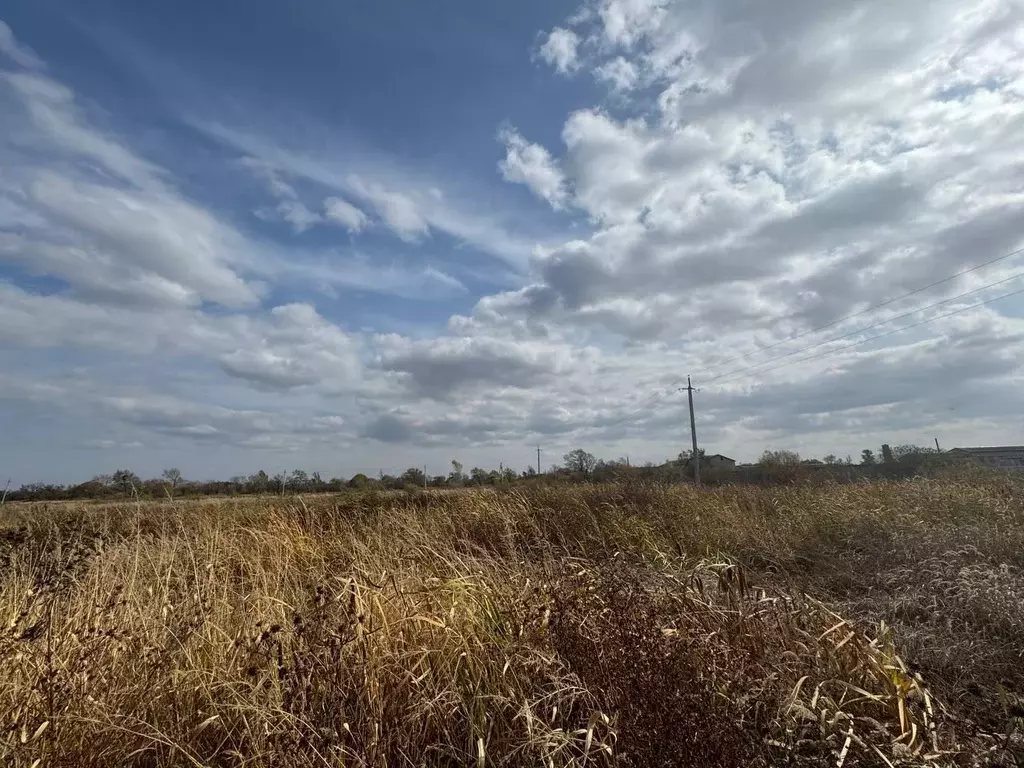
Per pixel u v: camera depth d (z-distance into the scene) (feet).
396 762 8.64
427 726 9.34
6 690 9.57
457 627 11.43
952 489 35.70
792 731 8.42
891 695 9.62
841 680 10.00
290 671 9.42
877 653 10.76
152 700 9.60
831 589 21.26
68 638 11.16
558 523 29.07
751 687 9.46
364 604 11.71
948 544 22.85
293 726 8.19
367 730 8.74
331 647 9.61
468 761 8.66
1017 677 12.76
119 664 10.55
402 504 38.29
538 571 15.14
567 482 54.49
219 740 9.11
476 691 9.75
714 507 33.32
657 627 10.46
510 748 8.66
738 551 25.99
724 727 8.21
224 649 11.21
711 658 10.28
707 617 12.10
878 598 18.53
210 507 31.42
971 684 12.73
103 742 8.79
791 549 25.88
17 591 14.93
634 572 14.44
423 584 13.46
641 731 8.34
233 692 9.20
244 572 18.07
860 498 35.06
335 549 22.04
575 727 9.25
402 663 10.52
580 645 10.53
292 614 12.29
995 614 15.65
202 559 18.26
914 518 28.43
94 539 21.04
